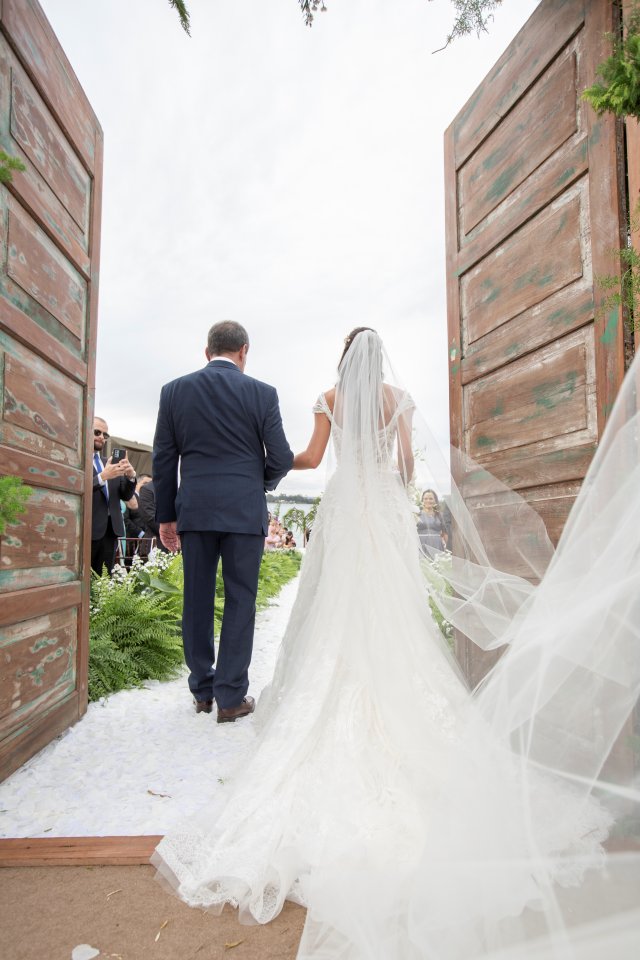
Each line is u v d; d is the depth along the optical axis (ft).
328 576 7.27
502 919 4.08
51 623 9.00
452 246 10.68
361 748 6.19
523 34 8.72
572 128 7.70
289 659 8.37
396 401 7.88
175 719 10.13
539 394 8.33
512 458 8.92
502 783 4.65
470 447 10.16
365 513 7.32
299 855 5.21
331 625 6.99
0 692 7.52
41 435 8.64
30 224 8.25
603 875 4.42
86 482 10.30
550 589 5.07
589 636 4.68
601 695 4.70
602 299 6.98
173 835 5.74
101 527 16.05
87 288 10.40
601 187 7.10
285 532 47.70
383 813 5.58
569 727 4.72
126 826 6.39
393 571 7.06
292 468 10.82
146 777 7.73
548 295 8.12
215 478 10.10
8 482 4.76
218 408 10.16
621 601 4.61
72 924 4.69
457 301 10.53
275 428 10.50
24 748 8.04
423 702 6.48
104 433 16.65
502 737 4.82
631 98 5.49
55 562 9.18
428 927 4.12
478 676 7.45
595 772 4.66
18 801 7.01
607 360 6.91
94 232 10.56
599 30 7.14
